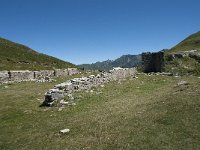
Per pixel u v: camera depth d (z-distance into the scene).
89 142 20.77
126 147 19.33
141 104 29.72
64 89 36.41
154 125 22.38
